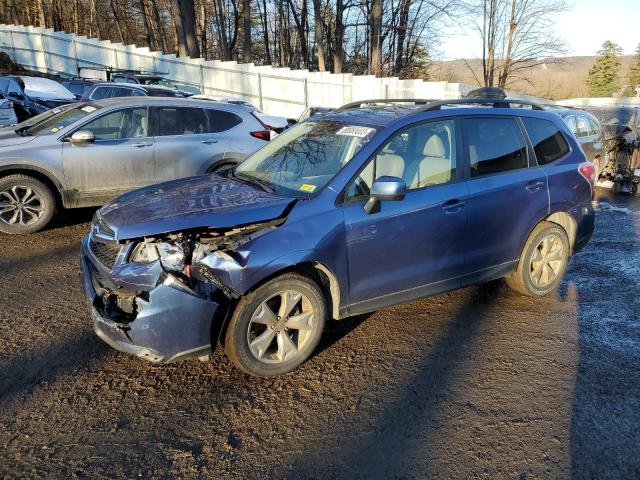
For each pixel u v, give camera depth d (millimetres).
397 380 3377
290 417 2979
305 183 3664
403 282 3785
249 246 3104
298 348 3422
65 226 6672
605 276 5344
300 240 3248
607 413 3051
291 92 22578
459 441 2789
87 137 6191
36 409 2977
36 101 14164
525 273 4555
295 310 3402
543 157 4602
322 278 3504
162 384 3271
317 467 2590
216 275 3010
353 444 2762
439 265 3939
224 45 34750
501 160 4305
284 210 3328
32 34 26328
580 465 2619
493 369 3527
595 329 4137
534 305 4586
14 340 3742
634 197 10219
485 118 4285
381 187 3346
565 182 4648
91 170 6387
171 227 3074
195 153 7055
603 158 10977
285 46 42000
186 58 24031
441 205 3832
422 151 3893
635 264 5734
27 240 6059
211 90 23922
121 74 19312
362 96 22078
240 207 3301
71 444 2705
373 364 3570
